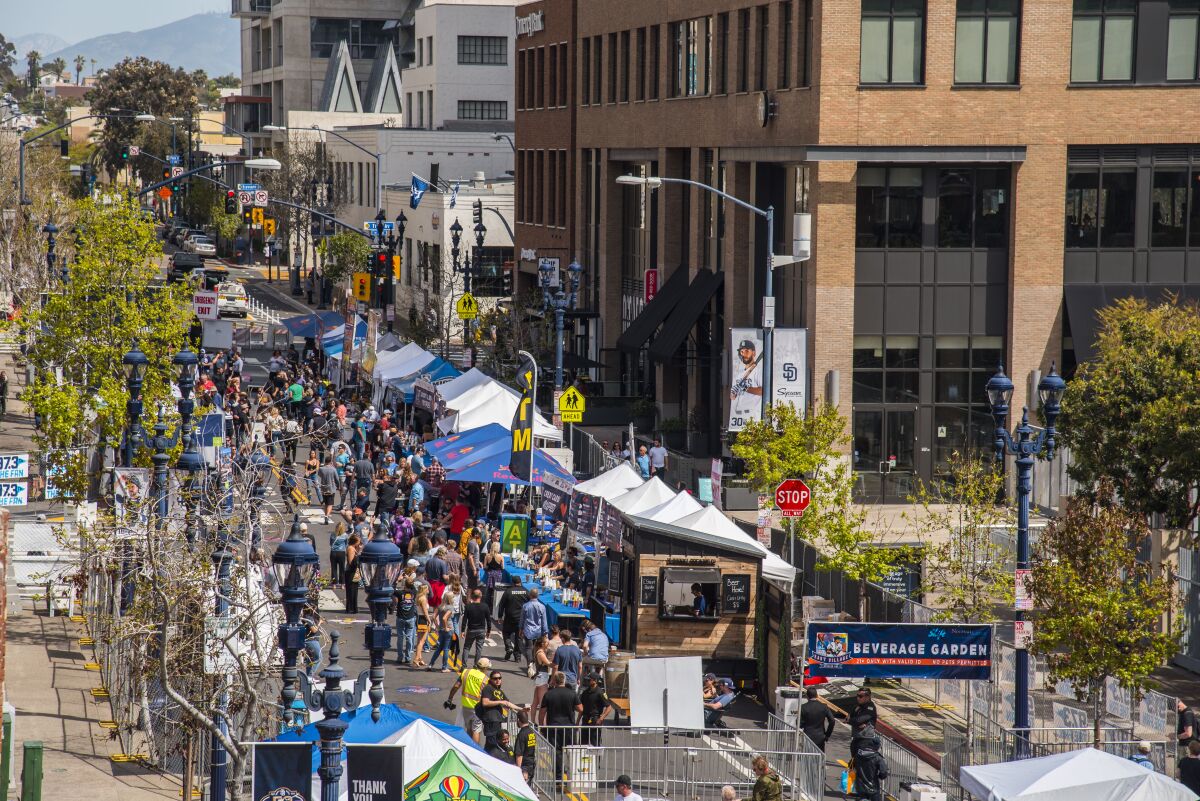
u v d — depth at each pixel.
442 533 68.75
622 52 138.88
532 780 48.47
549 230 163.25
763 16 106.94
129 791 44.75
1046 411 53.50
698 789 48.47
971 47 95.19
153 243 83.56
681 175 127.94
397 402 112.62
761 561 62.16
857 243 96.44
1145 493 71.44
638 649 61.88
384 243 162.00
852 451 96.81
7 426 115.00
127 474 62.09
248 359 160.00
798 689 54.28
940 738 55.88
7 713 41.47
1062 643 52.50
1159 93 95.81
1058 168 95.81
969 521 66.75
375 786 34.03
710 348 118.81
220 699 40.81
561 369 108.06
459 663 62.44
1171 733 52.28
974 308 97.38
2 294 161.00
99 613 58.00
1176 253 97.44
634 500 71.19
